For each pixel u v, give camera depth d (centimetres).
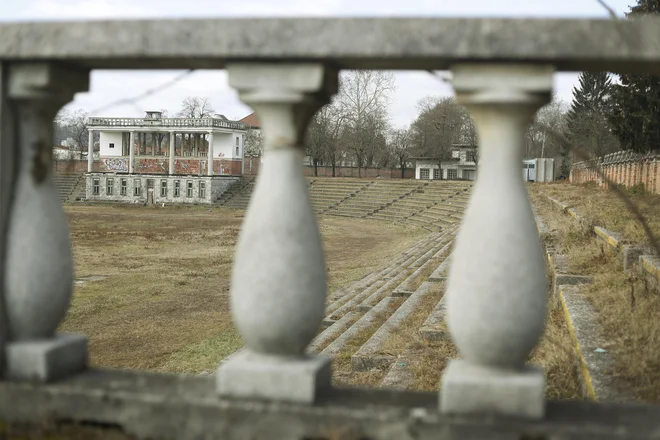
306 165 9375
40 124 318
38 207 313
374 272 2391
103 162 8175
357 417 275
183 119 7712
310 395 284
